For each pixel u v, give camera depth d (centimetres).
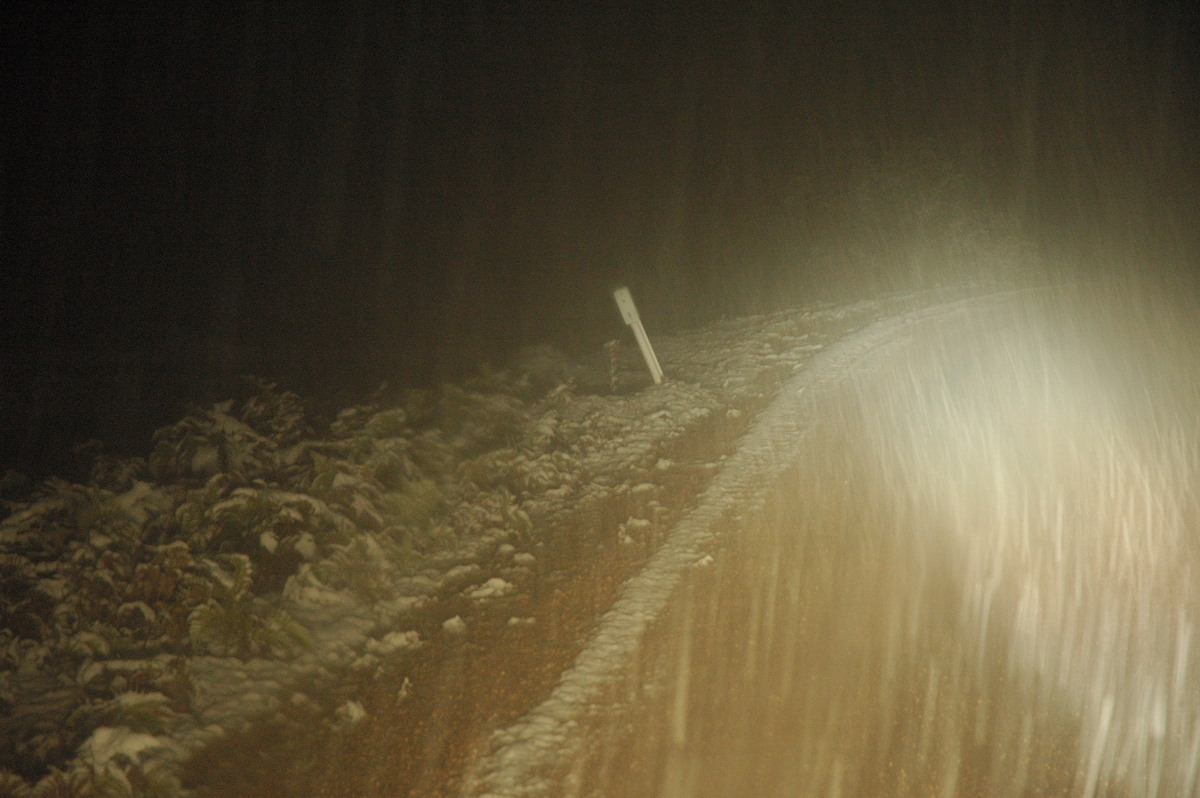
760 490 810
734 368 1286
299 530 694
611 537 738
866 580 637
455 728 482
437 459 881
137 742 455
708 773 430
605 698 500
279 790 439
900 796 415
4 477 832
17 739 483
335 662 568
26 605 593
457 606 639
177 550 639
